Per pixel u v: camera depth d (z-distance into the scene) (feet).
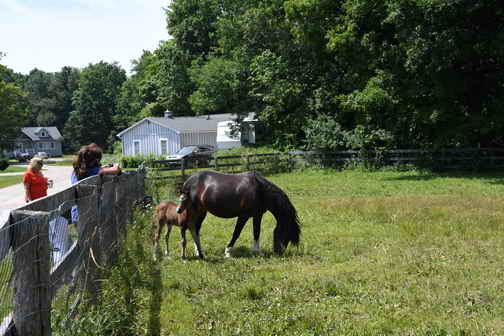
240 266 25.02
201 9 183.52
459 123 77.97
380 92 78.64
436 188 56.95
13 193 70.08
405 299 19.17
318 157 90.48
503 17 72.59
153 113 208.74
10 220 10.18
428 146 82.99
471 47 71.36
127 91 280.10
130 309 17.31
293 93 99.55
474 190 53.57
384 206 42.06
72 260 14.52
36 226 10.19
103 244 19.20
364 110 84.12
